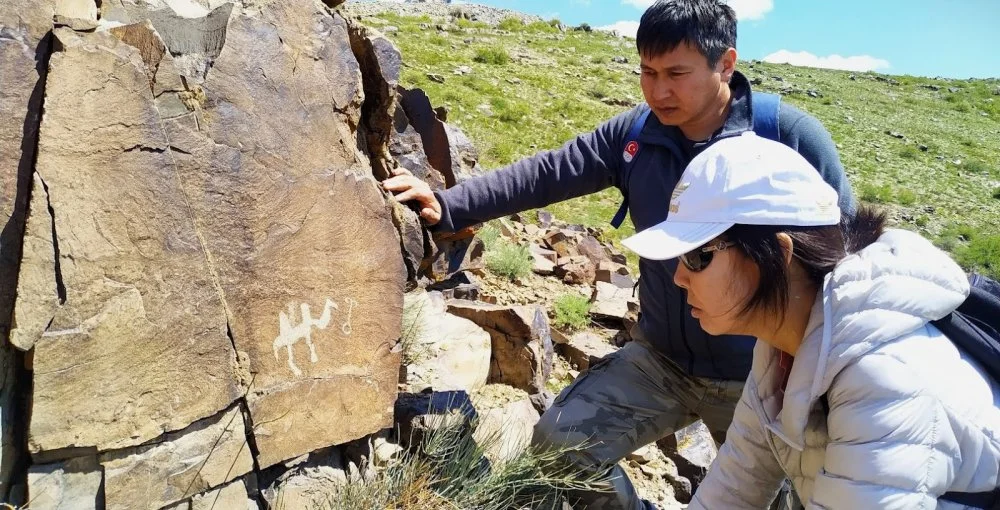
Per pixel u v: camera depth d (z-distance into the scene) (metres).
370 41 2.68
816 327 1.58
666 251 1.58
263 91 2.28
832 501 1.54
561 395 3.00
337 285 2.54
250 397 2.35
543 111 21.59
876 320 1.47
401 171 2.86
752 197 1.55
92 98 1.94
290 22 2.37
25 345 1.88
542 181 2.88
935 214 21.83
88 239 1.95
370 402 2.71
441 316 4.34
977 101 42.94
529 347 4.23
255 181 2.28
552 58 30.41
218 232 2.21
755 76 39.91
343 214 2.53
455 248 3.27
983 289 1.57
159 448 2.16
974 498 1.46
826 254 1.56
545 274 7.05
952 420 1.42
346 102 2.54
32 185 1.90
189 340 2.16
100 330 1.99
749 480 2.18
